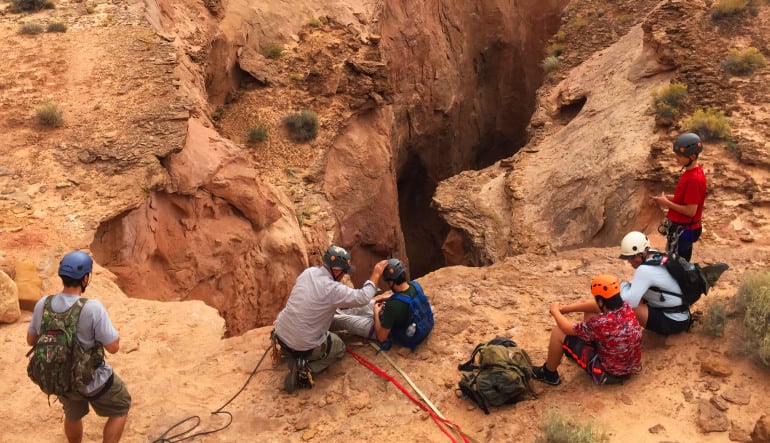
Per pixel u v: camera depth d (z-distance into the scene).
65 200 13.31
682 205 7.18
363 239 25.47
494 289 9.02
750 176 15.44
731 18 21.50
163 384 7.47
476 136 39.34
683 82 20.30
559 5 39.19
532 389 6.55
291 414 6.77
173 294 14.60
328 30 28.94
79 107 16.09
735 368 6.39
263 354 7.93
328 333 7.17
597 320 6.13
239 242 16.25
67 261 5.32
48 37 18.88
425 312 7.35
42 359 5.11
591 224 18.72
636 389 6.36
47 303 5.32
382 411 6.61
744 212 14.47
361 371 7.20
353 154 25.67
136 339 8.73
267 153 24.20
